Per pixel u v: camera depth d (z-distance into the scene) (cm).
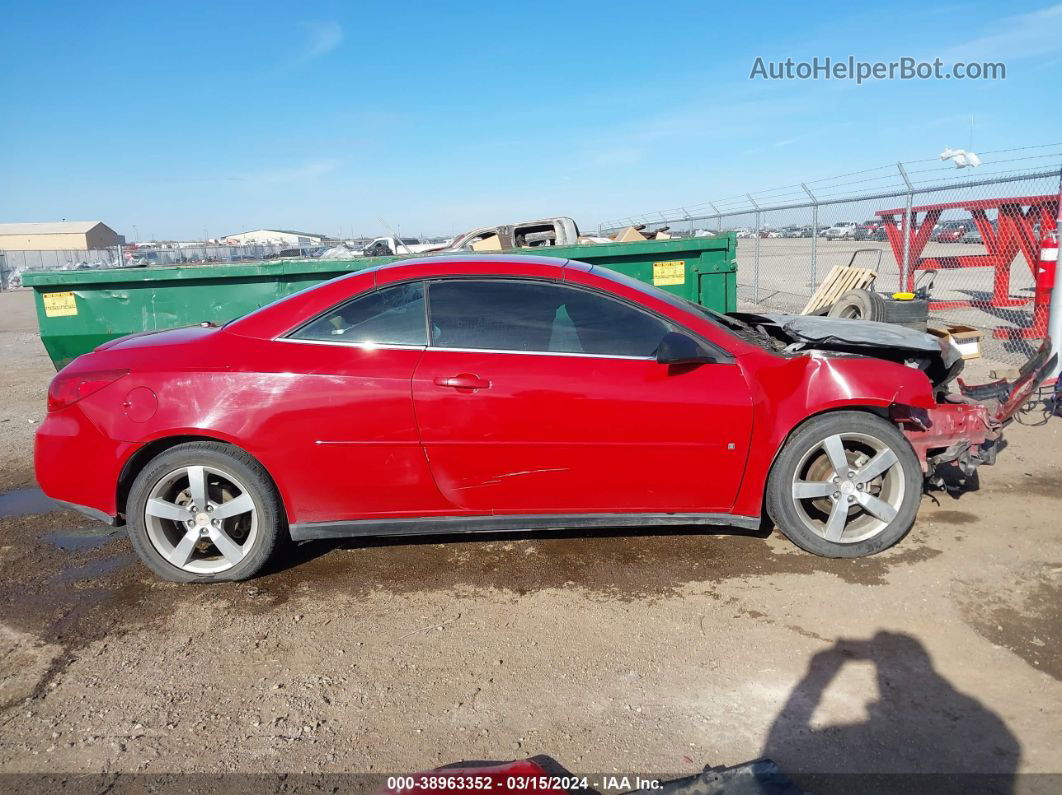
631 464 346
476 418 338
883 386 357
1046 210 880
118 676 291
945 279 1691
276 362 342
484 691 275
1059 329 632
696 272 721
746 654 291
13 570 389
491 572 370
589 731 251
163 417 338
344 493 347
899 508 365
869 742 239
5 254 4816
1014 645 290
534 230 962
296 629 322
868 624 309
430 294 355
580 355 347
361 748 246
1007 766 226
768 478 366
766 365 354
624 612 326
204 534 353
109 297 674
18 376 1066
